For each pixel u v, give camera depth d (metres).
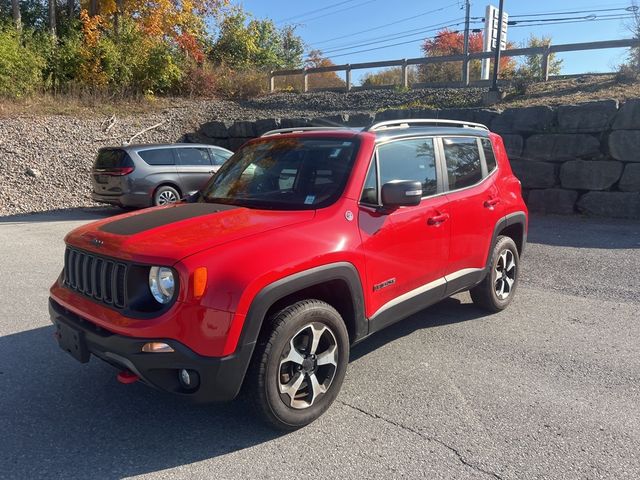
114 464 3.00
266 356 3.09
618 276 6.63
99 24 21.84
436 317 5.39
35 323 5.18
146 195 11.97
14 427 3.38
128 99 20.33
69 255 3.61
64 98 18.97
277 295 3.09
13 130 15.91
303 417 3.32
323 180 3.86
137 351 2.89
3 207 12.56
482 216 4.90
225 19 27.86
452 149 4.78
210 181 4.73
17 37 18.58
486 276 5.18
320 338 3.42
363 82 30.34
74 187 14.21
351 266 3.52
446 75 23.48
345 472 2.93
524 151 11.30
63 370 4.19
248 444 3.21
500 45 15.68
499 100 14.46
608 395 3.76
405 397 3.76
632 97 11.87
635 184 10.15
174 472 2.94
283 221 3.44
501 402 3.67
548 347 4.60
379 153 4.02
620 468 2.94
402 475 2.90
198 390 2.95
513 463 2.99
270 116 18.95
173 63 22.11
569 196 10.84
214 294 2.91
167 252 2.99
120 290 3.11
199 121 19.20
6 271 7.11
